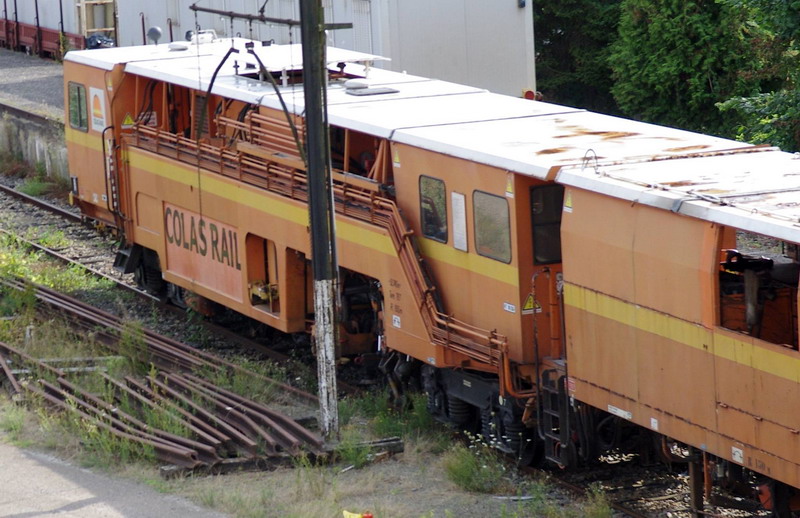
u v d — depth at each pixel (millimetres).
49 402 40656
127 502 32594
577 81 96500
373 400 42375
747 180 30875
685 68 75562
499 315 36469
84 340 48812
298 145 36906
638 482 35219
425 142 38594
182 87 55781
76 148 60656
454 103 45031
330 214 36562
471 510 32875
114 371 44750
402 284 39688
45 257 63781
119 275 61844
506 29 70812
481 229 36781
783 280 31141
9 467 35406
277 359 48875
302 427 38375
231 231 48906
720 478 29984
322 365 37312
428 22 68875
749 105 57844
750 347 27703
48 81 112562
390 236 39906
